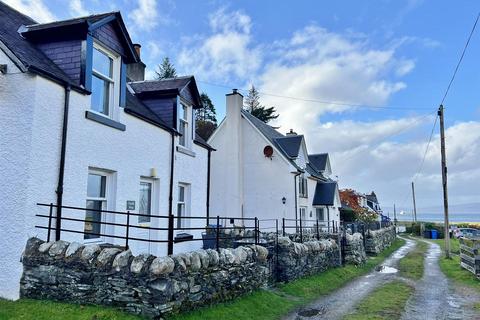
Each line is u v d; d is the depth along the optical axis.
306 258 13.99
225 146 27.92
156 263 6.41
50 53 8.70
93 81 9.27
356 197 50.25
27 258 6.88
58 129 7.64
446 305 10.69
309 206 30.64
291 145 28.95
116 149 9.52
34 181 7.05
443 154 24.94
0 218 7.01
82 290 6.68
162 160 11.70
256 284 10.27
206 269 7.90
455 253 27.72
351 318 8.87
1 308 6.36
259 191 27.16
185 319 6.84
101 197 9.24
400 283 14.45
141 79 16.03
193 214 13.77
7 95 7.23
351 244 19.09
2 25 8.42
